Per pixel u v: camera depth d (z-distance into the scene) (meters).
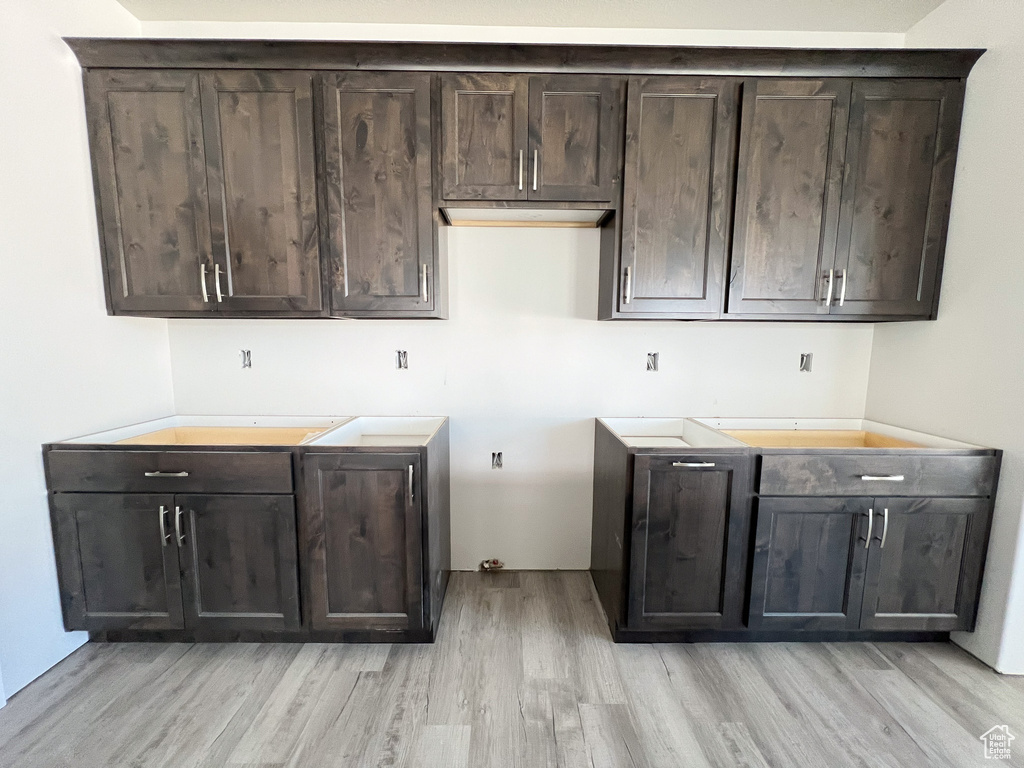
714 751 1.45
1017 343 1.72
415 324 2.41
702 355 2.44
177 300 1.96
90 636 1.93
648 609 1.89
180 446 1.80
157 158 1.89
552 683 1.72
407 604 1.88
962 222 1.91
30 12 1.67
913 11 2.04
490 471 2.50
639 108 1.88
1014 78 1.71
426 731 1.51
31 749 1.44
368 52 1.82
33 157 1.70
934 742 1.48
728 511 1.84
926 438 2.06
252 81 1.85
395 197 1.92
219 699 1.64
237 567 1.85
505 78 1.86
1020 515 1.72
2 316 1.62
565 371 2.44
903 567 1.86
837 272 1.98
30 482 1.72
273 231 1.93
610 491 2.10
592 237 2.36
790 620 1.88
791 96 1.88
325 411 2.46
